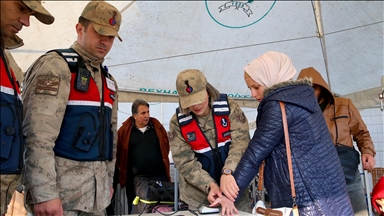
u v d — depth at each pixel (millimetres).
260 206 1670
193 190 2252
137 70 4219
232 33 4121
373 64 4215
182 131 2229
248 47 4312
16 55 3531
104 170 1783
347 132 2615
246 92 4680
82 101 1680
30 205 1660
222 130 2211
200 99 2062
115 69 4141
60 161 1618
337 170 1627
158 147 3715
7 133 1301
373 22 3869
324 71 4613
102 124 1759
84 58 1758
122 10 3627
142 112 3684
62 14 3387
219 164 2203
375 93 4242
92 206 1690
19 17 1386
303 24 4121
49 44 3605
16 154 1346
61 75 1597
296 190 1581
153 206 2656
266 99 1716
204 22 3943
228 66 4465
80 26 1787
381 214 2471
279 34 4219
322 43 4305
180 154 2236
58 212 1491
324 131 1670
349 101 2754
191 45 4160
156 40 4012
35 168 1463
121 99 4223
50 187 1480
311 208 1550
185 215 1950
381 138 4203
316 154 1604
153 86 4391
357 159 2521
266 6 3883
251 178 1709
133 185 3625
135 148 3672
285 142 1622
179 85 2119
